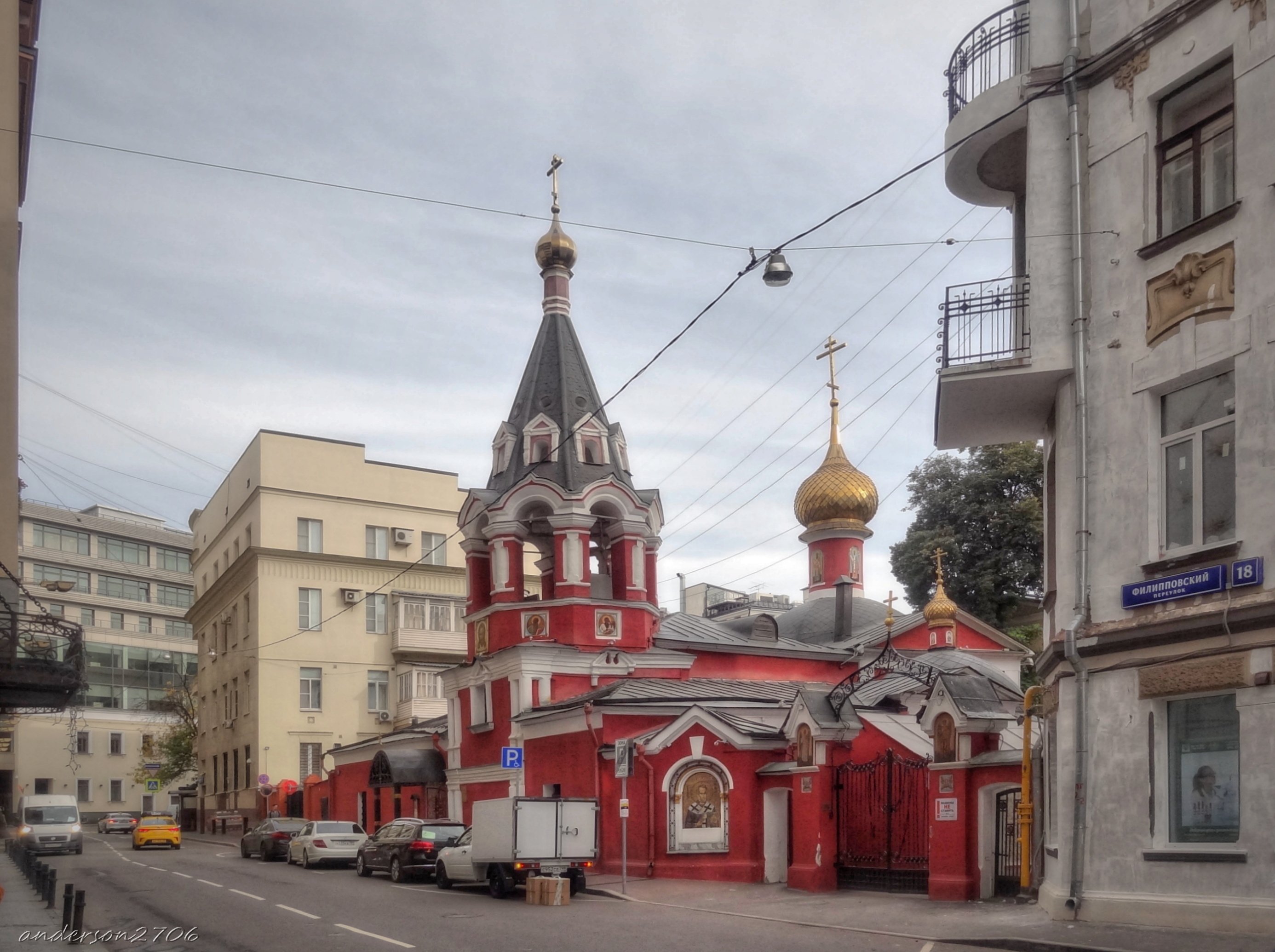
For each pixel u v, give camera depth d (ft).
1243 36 53.42
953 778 72.08
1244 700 50.14
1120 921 53.88
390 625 195.21
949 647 133.18
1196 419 54.95
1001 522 161.79
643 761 95.76
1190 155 56.49
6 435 85.87
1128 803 54.75
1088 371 59.41
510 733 116.16
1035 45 63.26
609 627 119.75
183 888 90.94
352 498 196.44
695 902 76.18
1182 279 55.16
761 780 90.84
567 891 77.66
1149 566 55.21
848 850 81.97
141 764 273.13
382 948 55.06
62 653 148.46
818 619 151.53
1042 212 61.87
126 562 318.04
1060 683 59.11
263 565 186.70
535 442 125.08
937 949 51.78
